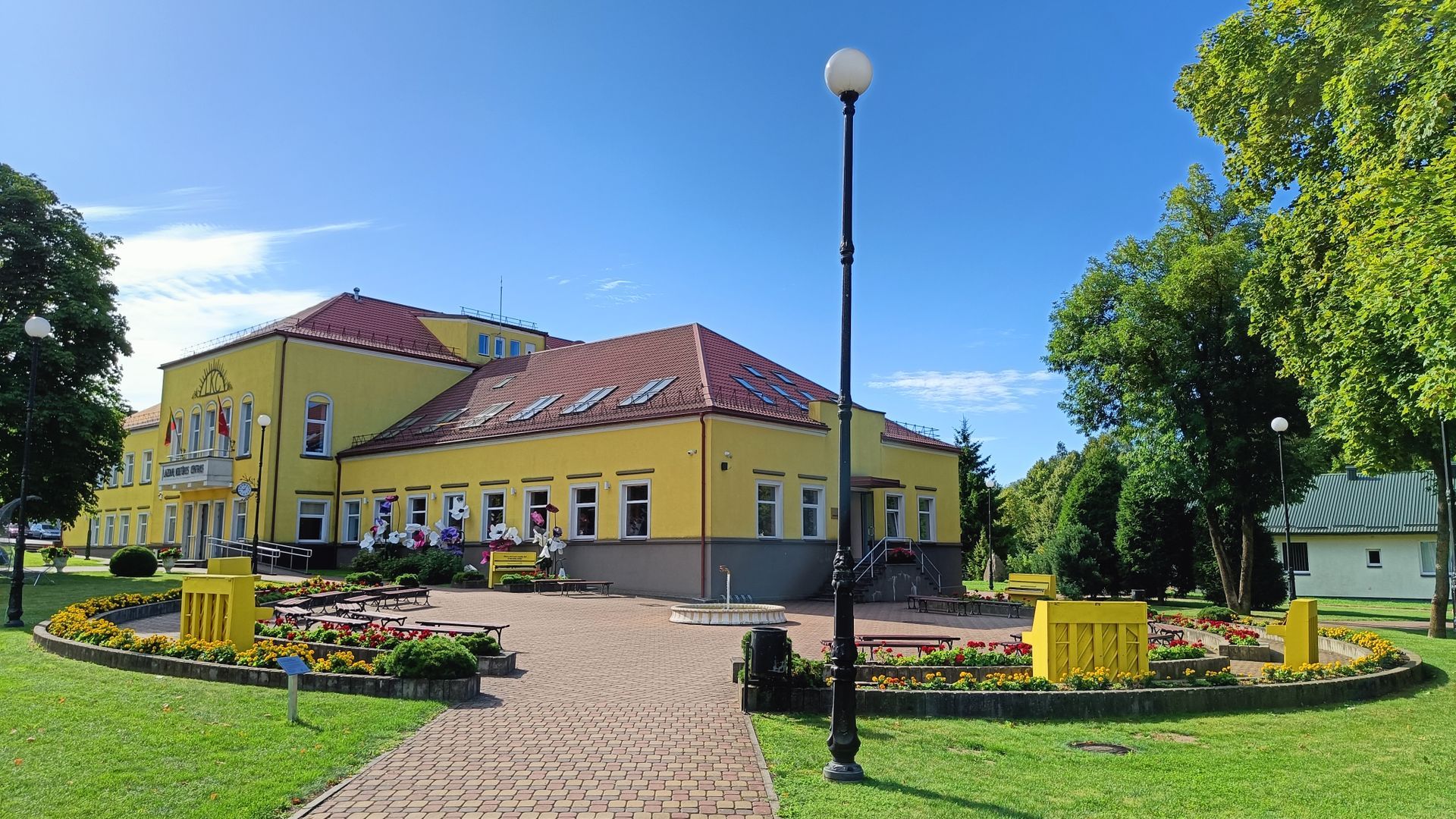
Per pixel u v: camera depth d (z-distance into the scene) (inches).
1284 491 911.7
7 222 1130.7
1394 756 327.9
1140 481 1172.5
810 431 1143.0
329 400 1453.0
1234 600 1108.5
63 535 2196.1
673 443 1035.9
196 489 1536.7
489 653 478.9
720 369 1178.0
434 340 1667.1
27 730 318.3
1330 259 687.7
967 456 2313.0
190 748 300.4
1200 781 291.4
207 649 452.1
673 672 486.0
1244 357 1060.5
